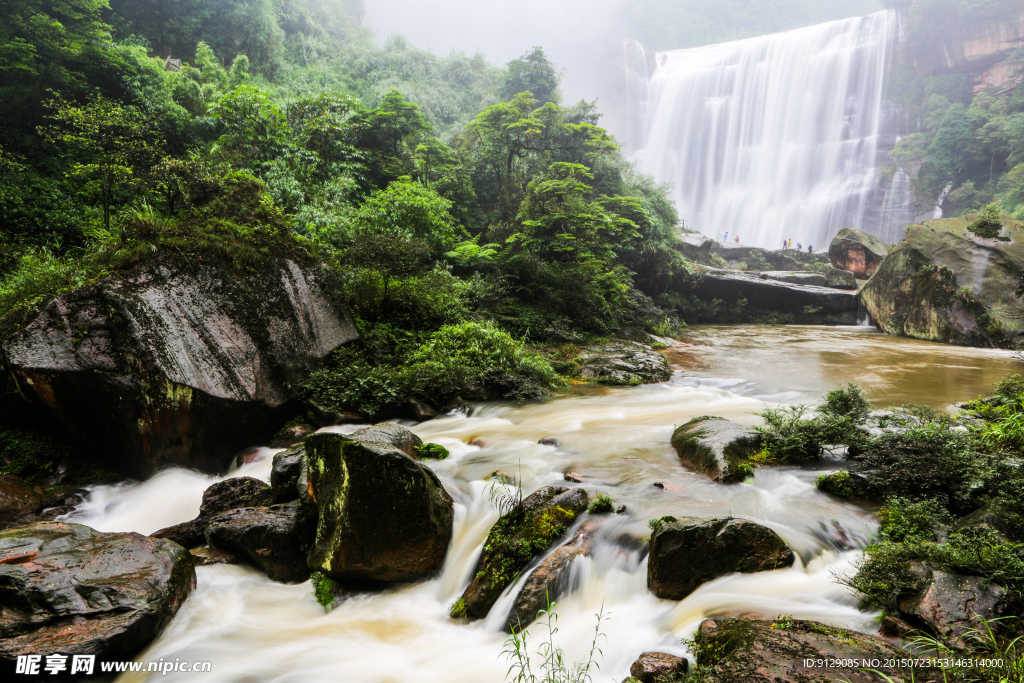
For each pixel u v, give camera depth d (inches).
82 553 230.2
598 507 266.4
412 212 741.9
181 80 941.8
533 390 531.8
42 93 786.8
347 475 256.7
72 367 360.2
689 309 1252.5
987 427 339.3
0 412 387.2
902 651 164.4
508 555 243.4
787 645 168.1
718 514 263.4
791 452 330.0
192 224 441.7
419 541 258.1
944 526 228.8
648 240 1144.2
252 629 228.8
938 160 2378.2
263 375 426.0
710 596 209.9
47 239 614.9
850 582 202.8
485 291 712.4
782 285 1268.5
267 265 457.1
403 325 568.4
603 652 198.4
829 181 2596.0
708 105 2918.3
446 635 225.5
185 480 381.7
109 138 660.7
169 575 233.3
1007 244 971.9
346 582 254.7
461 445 390.0
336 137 894.4
